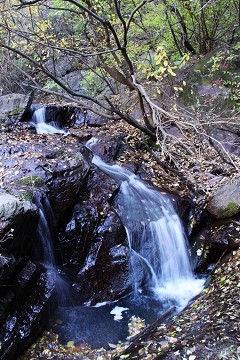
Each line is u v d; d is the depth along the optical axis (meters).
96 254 5.90
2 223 4.32
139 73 9.20
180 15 9.88
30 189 5.48
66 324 5.15
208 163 7.88
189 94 9.27
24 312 4.71
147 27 9.57
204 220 6.73
